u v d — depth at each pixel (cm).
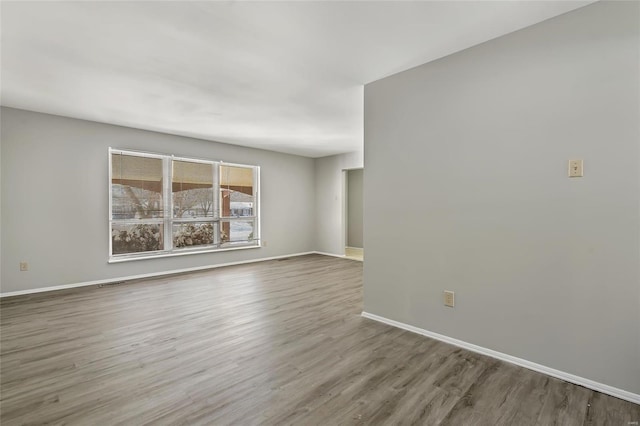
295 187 749
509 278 232
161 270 530
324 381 207
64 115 429
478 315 248
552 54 211
